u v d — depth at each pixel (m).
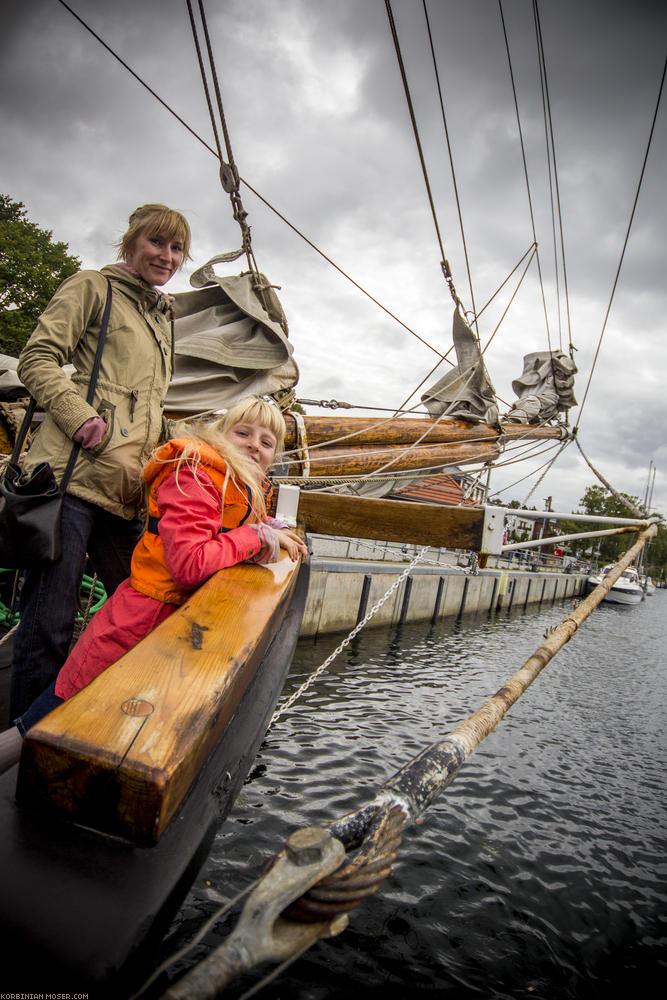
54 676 1.89
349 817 1.14
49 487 1.80
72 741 0.94
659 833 5.51
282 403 5.47
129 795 0.93
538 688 11.62
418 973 2.87
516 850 4.60
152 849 0.96
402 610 17.73
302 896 0.90
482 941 3.29
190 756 1.00
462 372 6.43
